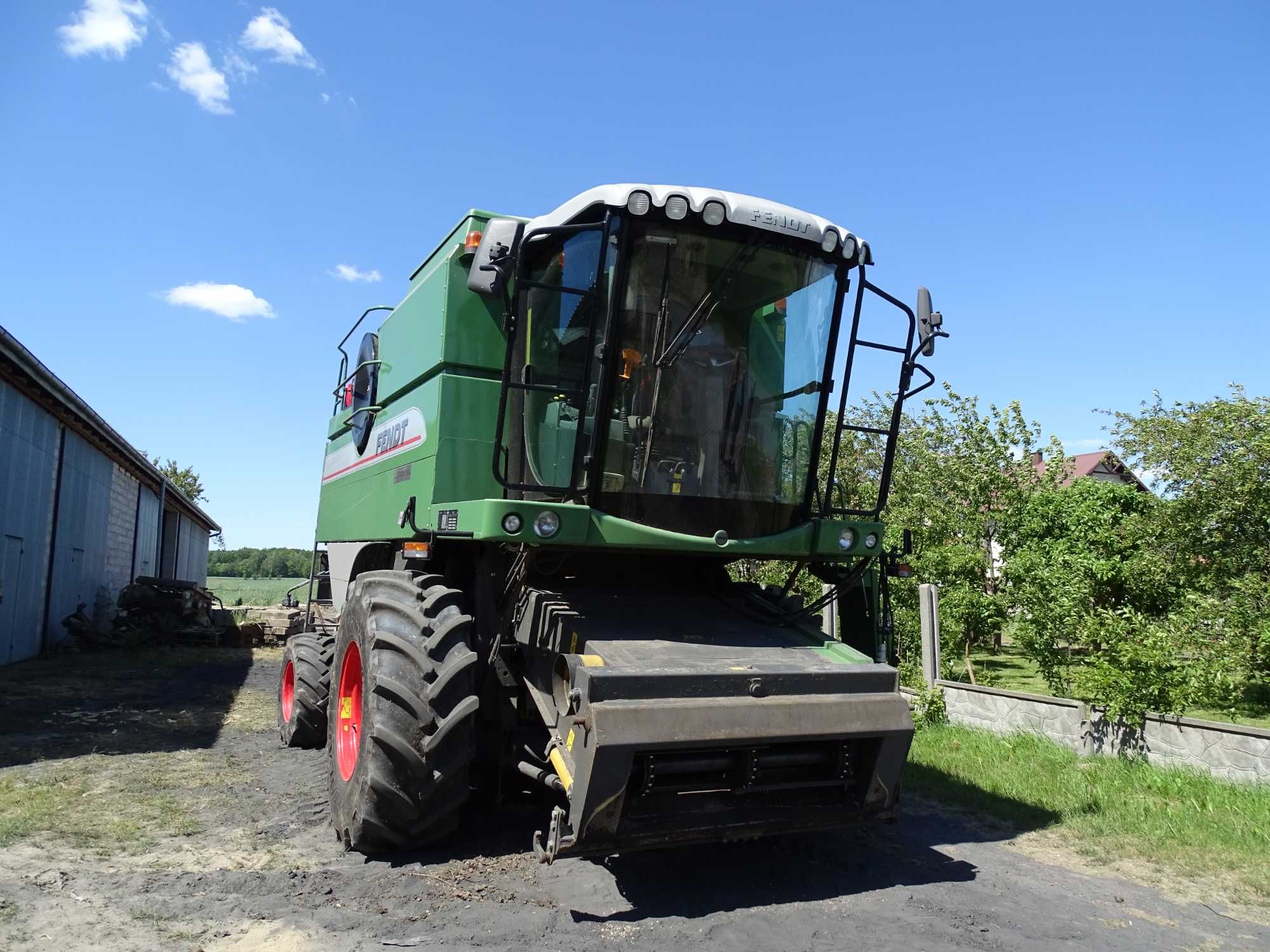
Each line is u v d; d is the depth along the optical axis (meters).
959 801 6.15
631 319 4.70
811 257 4.98
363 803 4.37
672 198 4.50
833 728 4.09
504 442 5.47
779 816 4.11
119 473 21.98
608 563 5.56
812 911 4.07
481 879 4.34
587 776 3.67
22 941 3.51
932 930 3.90
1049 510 12.33
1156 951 3.76
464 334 5.54
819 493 5.43
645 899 4.15
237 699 10.62
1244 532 9.71
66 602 17.12
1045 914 4.16
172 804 5.61
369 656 4.56
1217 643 8.02
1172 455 10.32
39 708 9.56
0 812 5.34
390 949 3.54
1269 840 5.11
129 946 3.49
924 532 12.05
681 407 4.84
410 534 5.75
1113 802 5.87
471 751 4.42
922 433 14.98
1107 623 8.21
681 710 3.84
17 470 13.84
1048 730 7.63
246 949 3.51
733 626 5.04
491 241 5.27
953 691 8.59
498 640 4.83
